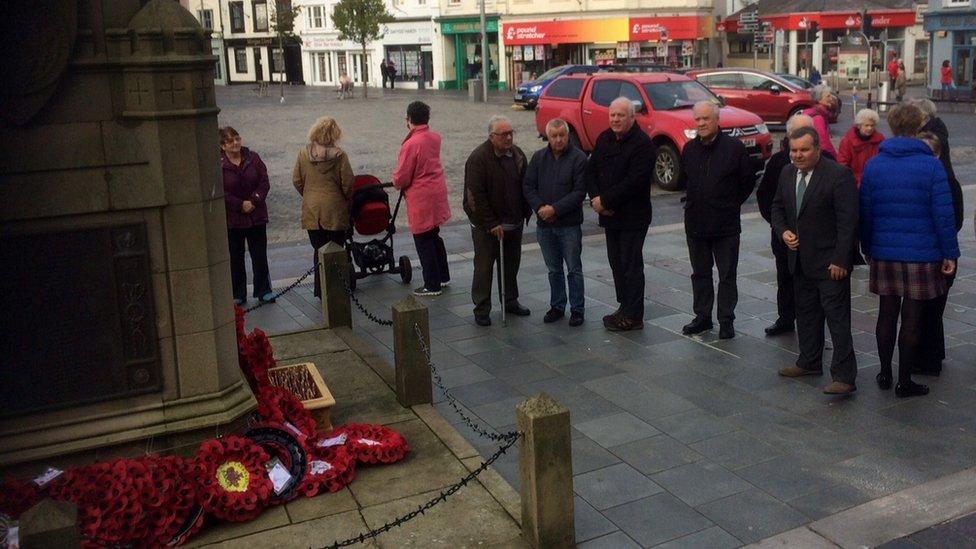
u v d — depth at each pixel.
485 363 7.27
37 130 4.63
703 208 7.42
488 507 4.86
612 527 4.70
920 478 5.12
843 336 6.29
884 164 6.09
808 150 6.16
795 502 4.90
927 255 6.04
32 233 4.70
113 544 4.44
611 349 7.49
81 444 4.89
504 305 8.26
